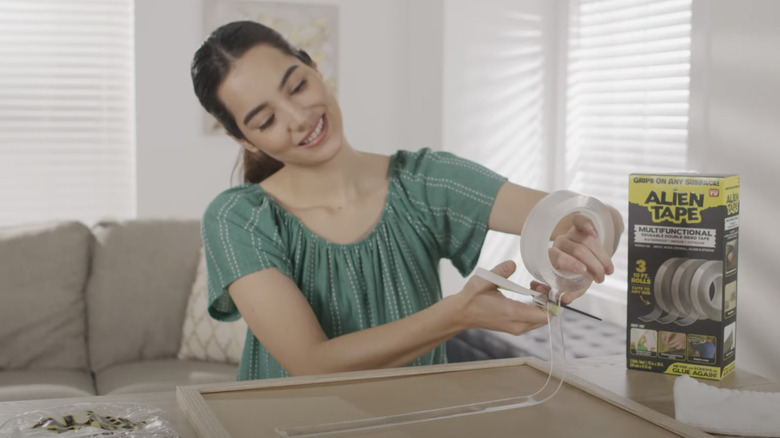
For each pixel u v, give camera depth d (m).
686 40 2.92
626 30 3.20
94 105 3.75
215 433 0.74
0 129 3.66
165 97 3.72
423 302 1.26
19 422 0.75
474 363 1.00
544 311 0.92
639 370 1.06
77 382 2.64
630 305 1.06
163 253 2.95
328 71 3.94
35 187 3.72
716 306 1.00
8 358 2.76
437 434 0.76
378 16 4.00
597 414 0.82
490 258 3.62
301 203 1.25
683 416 0.84
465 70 3.58
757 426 0.81
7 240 2.84
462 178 1.27
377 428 0.77
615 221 1.10
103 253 2.92
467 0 3.55
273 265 1.14
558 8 3.61
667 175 1.02
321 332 1.10
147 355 2.88
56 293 2.82
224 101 1.14
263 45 1.12
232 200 1.21
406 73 4.05
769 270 1.34
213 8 3.72
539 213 0.89
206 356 2.83
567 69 3.58
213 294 1.17
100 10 3.72
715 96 1.50
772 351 1.33
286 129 1.13
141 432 0.75
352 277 1.22
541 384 0.93
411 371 0.95
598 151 3.42
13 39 3.65
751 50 1.40
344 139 1.25
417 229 1.26
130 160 3.82
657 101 3.06
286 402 0.85
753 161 1.39
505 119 3.64
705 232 1.00
